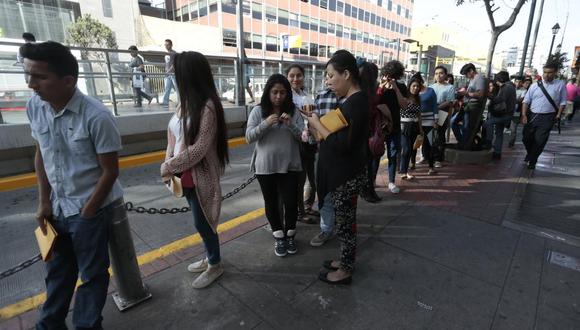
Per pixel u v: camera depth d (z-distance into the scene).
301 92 3.34
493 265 2.64
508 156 6.58
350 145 2.05
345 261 2.34
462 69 6.30
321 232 2.98
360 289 2.34
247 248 2.87
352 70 2.04
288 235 2.76
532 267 2.62
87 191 1.63
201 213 2.16
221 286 2.35
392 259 2.72
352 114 2.01
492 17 6.27
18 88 5.05
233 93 8.27
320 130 2.13
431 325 2.01
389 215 3.57
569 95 11.39
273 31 37.94
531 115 5.45
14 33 19.36
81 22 21.02
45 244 1.64
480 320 2.05
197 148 1.94
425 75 13.80
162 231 3.24
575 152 7.01
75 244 1.68
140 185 4.71
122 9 25.84
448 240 3.04
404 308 2.15
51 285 1.76
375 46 55.59
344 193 2.18
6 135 4.64
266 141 2.56
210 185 2.12
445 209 3.75
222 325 1.99
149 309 2.12
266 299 2.23
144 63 6.99
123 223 1.98
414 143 4.72
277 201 2.72
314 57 44.25
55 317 1.77
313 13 42.47
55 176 1.59
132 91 6.82
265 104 2.61
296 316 2.07
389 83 3.62
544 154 6.81
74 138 1.53
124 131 5.92
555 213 3.69
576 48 17.02
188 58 1.90
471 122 5.96
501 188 4.51
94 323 1.74
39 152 1.69
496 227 3.31
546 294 2.29
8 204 3.97
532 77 9.66
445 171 5.36
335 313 2.11
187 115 1.94
